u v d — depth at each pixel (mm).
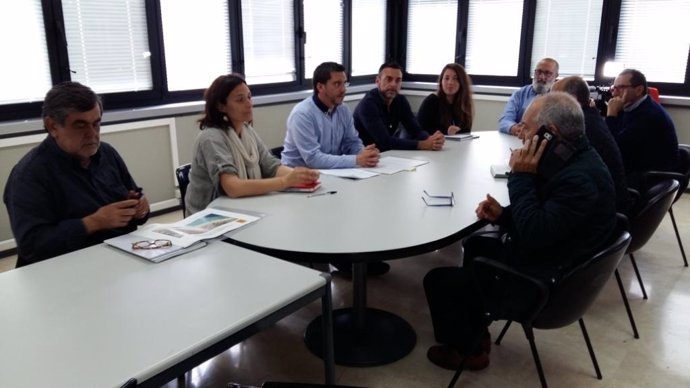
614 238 1746
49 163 1657
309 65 5414
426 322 2488
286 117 4984
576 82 2350
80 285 1326
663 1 4586
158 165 4000
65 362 1008
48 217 1630
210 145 2117
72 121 1614
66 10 3502
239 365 2160
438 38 5988
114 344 1066
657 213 2275
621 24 4836
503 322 2482
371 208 1938
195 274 1392
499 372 2098
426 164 2707
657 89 4672
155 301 1242
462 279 2021
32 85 3416
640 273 2975
